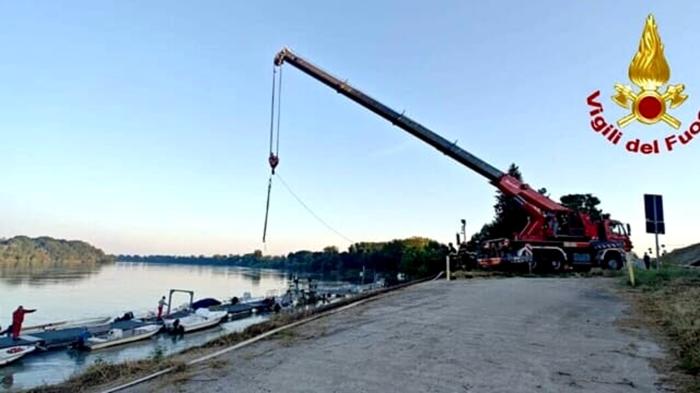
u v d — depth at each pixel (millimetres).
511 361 6781
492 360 6836
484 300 12797
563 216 22984
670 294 12516
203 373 6430
